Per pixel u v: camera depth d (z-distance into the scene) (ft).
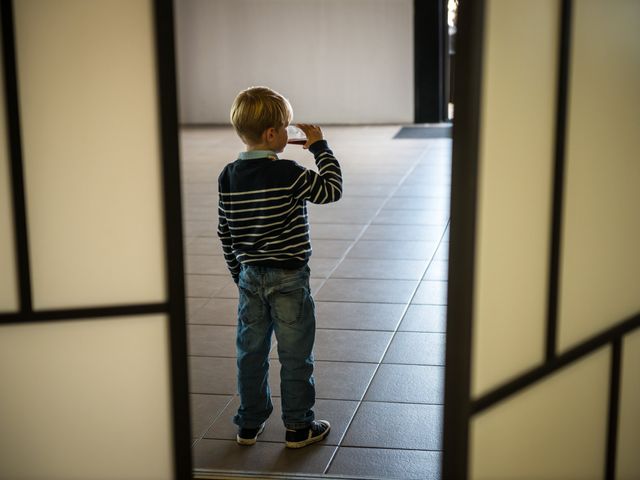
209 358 13.03
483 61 5.60
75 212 6.73
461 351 5.98
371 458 9.85
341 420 10.84
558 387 7.03
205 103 44.70
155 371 7.11
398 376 12.21
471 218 5.74
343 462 9.76
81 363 7.06
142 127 6.65
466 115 5.64
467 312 5.90
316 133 9.79
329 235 21.06
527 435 6.82
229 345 13.58
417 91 42.78
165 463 7.30
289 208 9.28
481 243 5.90
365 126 42.65
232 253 9.95
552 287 6.62
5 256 6.75
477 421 6.24
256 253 9.41
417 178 28.37
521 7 5.86
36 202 6.68
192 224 22.57
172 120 6.59
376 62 42.91
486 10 5.55
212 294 16.43
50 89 6.52
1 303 6.85
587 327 7.14
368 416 10.94
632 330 7.66
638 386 7.97
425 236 20.79
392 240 20.48
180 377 7.07
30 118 6.54
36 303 6.87
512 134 5.99
